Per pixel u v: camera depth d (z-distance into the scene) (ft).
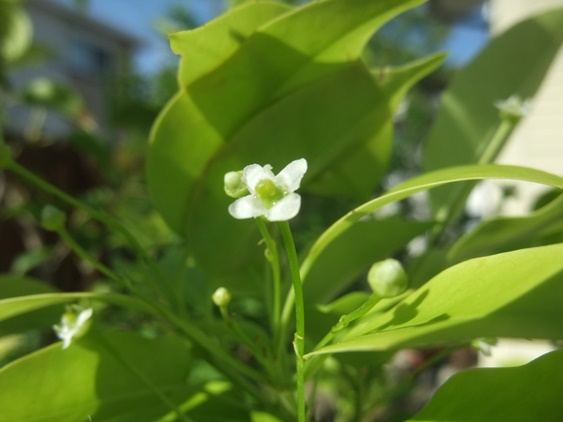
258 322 0.37
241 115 0.21
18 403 0.18
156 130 0.21
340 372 0.27
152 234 0.53
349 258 0.24
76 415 0.19
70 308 0.20
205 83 0.20
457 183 0.28
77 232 0.47
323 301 0.24
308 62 0.20
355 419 0.25
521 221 0.22
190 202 0.23
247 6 0.18
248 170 0.16
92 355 0.19
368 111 0.23
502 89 0.30
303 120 0.22
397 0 0.19
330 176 0.27
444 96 0.30
